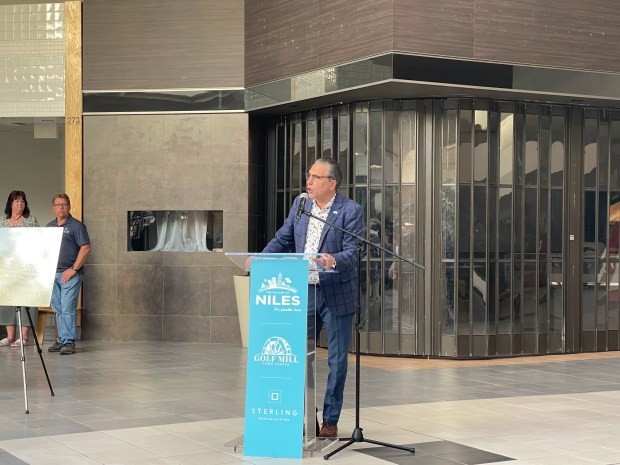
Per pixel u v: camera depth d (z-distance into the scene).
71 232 11.20
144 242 12.67
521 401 7.98
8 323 11.77
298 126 12.16
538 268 11.27
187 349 11.65
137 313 12.55
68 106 12.73
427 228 10.89
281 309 5.89
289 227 6.49
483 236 10.90
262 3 11.86
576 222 11.52
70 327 11.09
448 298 10.84
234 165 12.36
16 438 6.29
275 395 5.84
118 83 12.61
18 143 17.97
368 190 11.08
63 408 7.47
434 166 10.87
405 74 9.85
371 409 7.55
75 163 12.70
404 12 9.86
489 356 10.91
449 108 10.82
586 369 10.12
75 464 5.54
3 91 12.88
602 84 10.81
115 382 8.91
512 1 10.34
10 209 11.70
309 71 11.00
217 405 7.66
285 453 5.77
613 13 10.86
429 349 10.87
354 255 6.02
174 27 12.47
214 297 12.38
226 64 12.34
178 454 5.83
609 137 11.69
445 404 7.81
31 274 7.54
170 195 12.50
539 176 11.25
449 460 5.73
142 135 12.58
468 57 10.14
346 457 5.80
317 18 10.86
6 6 12.84
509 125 11.05
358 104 11.16
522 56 10.41
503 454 5.91
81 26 12.72
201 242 12.53
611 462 5.71
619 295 11.77
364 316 11.09
